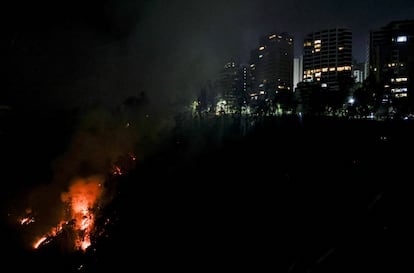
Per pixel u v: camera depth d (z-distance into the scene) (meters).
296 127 40.97
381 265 9.05
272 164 22.55
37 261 13.51
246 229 13.42
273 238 12.20
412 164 19.44
